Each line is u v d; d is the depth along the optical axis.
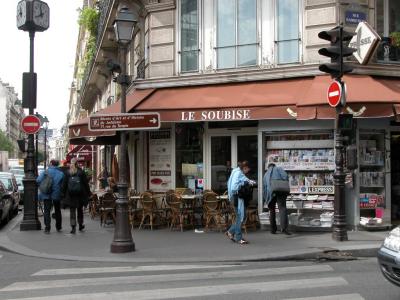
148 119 10.73
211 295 7.19
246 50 14.80
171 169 15.66
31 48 15.44
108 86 30.14
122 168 11.05
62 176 14.33
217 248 11.22
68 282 8.23
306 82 13.62
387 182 13.59
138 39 18.56
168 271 9.15
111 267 9.60
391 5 14.27
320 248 10.81
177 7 15.73
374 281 7.95
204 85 15.04
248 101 13.35
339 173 11.70
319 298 6.92
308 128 13.44
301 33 14.10
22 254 11.21
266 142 14.08
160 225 14.83
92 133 15.04
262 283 7.94
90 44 33.12
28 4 15.30
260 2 14.64
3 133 122.56
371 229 13.08
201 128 15.23
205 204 13.70
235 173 11.76
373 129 13.47
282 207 12.99
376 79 13.52
